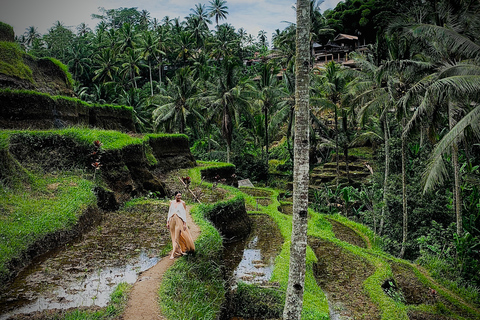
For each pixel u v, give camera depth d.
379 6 47.69
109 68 51.25
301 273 6.11
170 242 9.20
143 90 53.84
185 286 6.77
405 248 17.55
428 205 18.38
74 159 12.84
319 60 53.78
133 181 14.46
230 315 8.66
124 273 7.13
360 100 23.02
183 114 35.50
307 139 6.20
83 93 40.22
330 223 21.52
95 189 11.84
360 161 34.84
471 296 12.16
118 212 12.01
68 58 52.84
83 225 9.70
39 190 10.31
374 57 21.67
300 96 6.18
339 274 12.68
